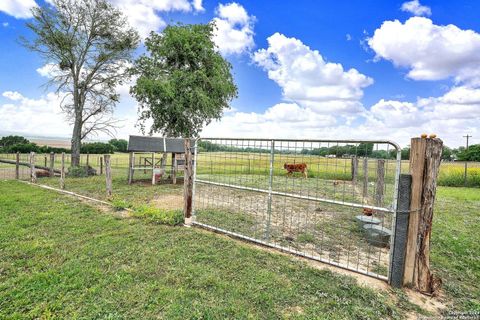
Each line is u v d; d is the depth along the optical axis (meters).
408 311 2.71
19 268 3.36
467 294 3.15
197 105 20.14
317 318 2.49
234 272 3.36
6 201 7.11
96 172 16.58
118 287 2.95
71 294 2.80
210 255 3.85
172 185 12.28
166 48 20.75
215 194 10.03
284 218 6.22
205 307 2.62
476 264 4.05
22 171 16.38
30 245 4.08
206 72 21.53
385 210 3.18
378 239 4.73
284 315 2.54
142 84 19.16
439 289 3.15
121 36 18.58
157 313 2.53
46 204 6.94
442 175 17.52
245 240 4.65
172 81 19.48
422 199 3.02
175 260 3.66
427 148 2.99
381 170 6.65
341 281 3.19
